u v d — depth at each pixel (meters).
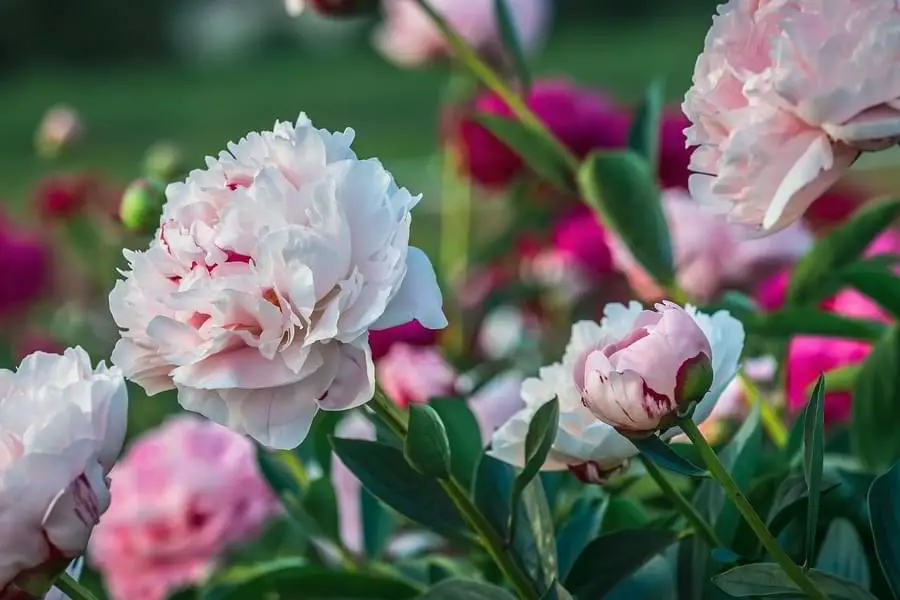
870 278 1.41
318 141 1.17
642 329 1.16
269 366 1.14
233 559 2.05
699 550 1.28
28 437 1.14
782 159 1.18
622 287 2.74
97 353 3.28
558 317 2.84
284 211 1.15
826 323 1.44
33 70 18.75
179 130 11.40
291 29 21.09
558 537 1.31
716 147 1.22
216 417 1.15
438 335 2.22
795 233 2.16
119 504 1.88
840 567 1.27
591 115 2.50
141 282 1.17
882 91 1.16
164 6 19.75
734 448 1.31
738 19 1.21
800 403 1.61
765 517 1.29
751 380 1.59
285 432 1.14
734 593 1.18
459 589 1.23
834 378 1.50
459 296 2.75
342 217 1.15
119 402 1.16
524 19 2.66
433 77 15.14
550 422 1.17
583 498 1.38
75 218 3.45
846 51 1.16
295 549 2.00
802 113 1.17
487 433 1.51
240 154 1.18
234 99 14.59
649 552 1.24
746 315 1.45
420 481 1.26
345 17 1.69
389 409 1.22
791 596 1.18
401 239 1.15
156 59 19.64
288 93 14.84
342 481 1.58
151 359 1.17
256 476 1.87
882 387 1.40
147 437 1.96
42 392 1.16
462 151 2.71
